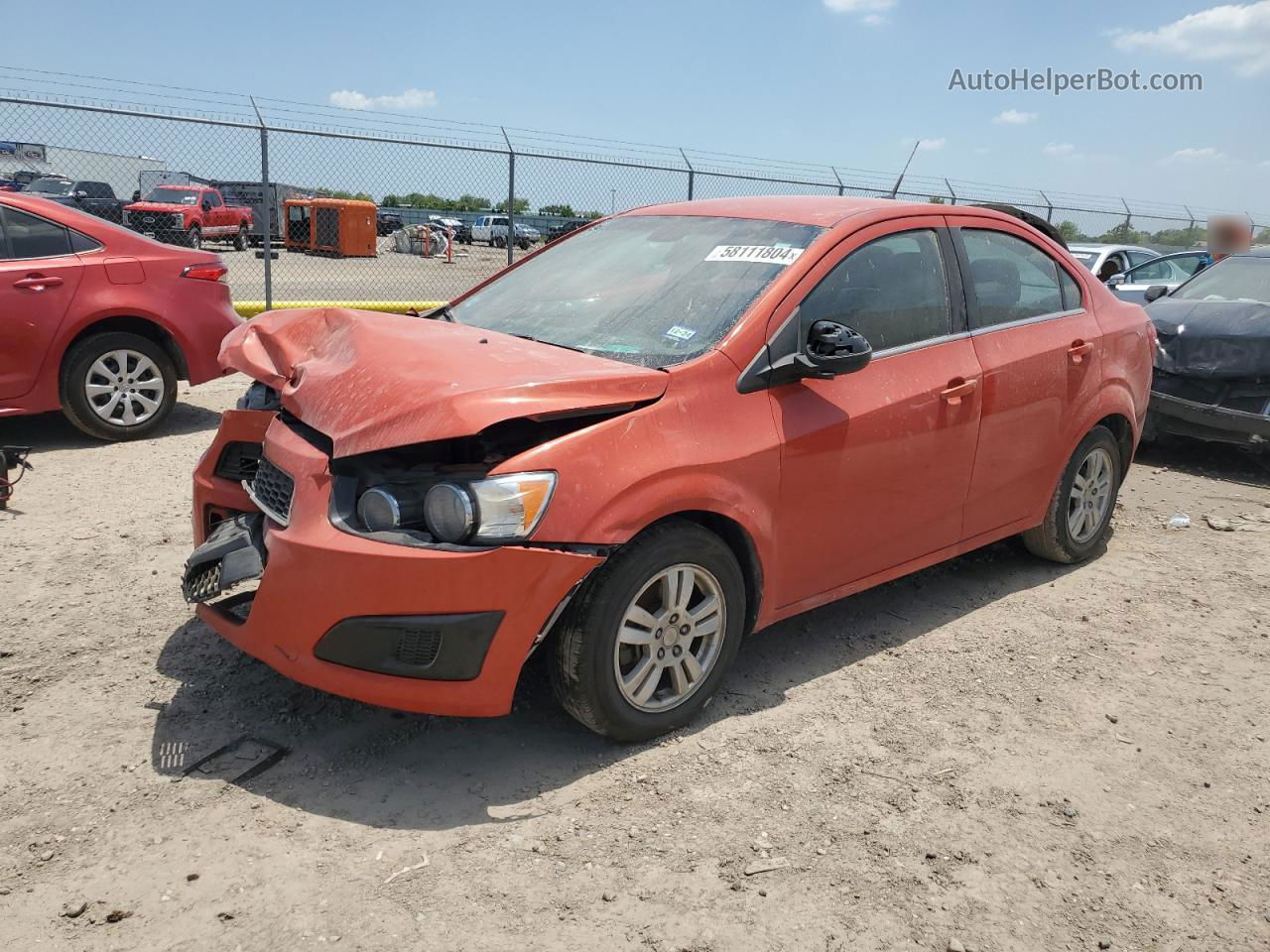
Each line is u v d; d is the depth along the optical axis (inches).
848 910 97.1
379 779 116.2
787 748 125.8
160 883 97.9
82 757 118.9
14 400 252.7
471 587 106.2
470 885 98.8
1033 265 176.7
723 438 123.2
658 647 121.6
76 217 261.6
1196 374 274.8
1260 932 96.5
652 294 142.4
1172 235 813.9
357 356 123.5
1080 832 111.0
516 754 122.3
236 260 753.0
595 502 110.7
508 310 152.6
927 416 147.2
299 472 114.7
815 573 139.7
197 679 138.2
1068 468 182.4
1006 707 138.7
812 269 137.6
